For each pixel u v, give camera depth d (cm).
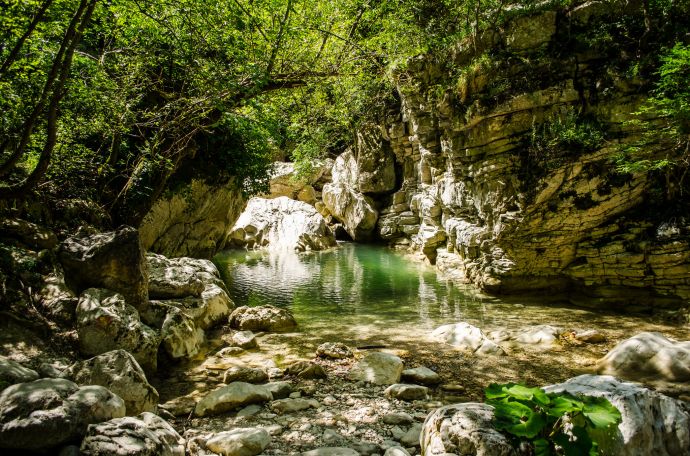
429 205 1892
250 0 910
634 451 352
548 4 1124
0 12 623
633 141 1052
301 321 1055
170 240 1417
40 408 375
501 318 1074
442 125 1365
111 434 366
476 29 1177
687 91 898
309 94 1487
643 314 1069
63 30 765
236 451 445
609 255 1123
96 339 609
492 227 1309
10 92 701
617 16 1069
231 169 1488
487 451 326
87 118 928
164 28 944
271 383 629
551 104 1123
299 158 2069
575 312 1115
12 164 604
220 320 955
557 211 1161
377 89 1883
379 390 638
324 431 508
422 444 389
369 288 1470
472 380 698
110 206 1092
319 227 2520
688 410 411
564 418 354
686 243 1023
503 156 1198
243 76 954
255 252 2373
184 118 1068
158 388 639
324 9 1110
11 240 682
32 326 586
